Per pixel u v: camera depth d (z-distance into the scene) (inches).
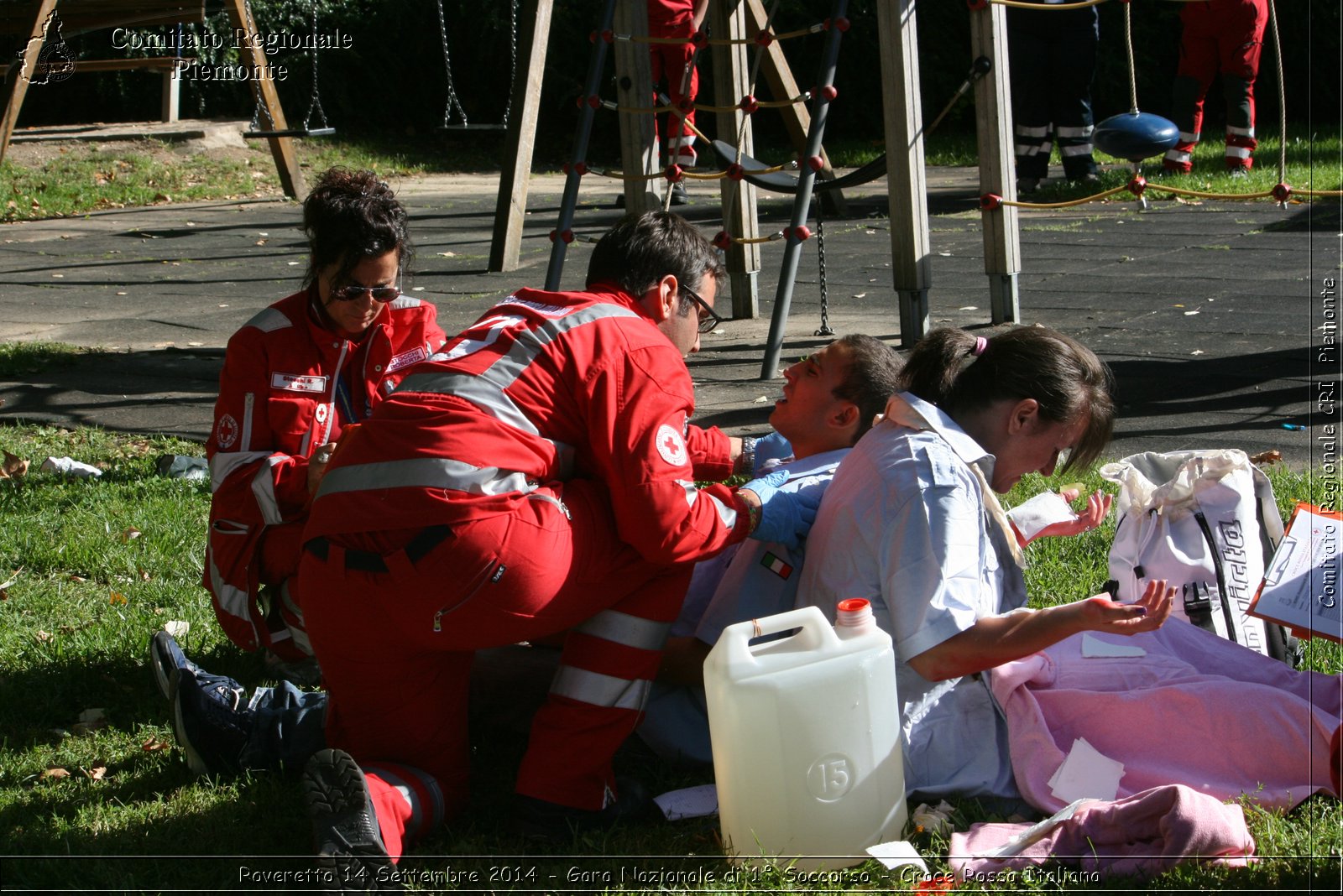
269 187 615.5
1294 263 346.6
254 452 132.2
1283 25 770.2
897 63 267.3
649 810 114.0
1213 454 124.3
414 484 101.9
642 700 111.0
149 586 167.9
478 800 118.0
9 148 609.0
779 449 147.5
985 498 112.6
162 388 272.7
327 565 104.6
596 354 105.8
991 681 112.3
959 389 115.6
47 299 372.2
